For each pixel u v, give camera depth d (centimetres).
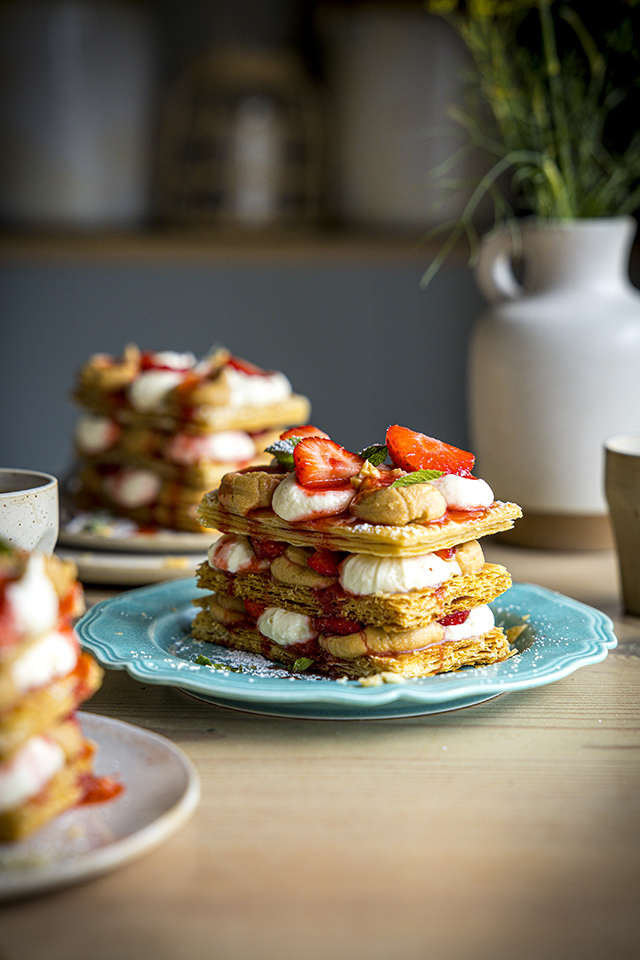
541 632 91
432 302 162
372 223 153
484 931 71
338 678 87
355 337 163
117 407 113
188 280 160
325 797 78
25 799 73
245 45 169
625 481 96
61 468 165
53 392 162
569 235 108
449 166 148
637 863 75
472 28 116
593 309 108
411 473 87
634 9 115
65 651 75
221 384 111
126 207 156
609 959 69
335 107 154
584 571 107
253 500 90
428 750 82
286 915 72
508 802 78
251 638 91
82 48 147
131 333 161
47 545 89
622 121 121
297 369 164
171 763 77
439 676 85
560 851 75
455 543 87
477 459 112
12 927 71
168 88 167
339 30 151
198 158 160
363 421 166
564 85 117
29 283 158
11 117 147
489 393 109
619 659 92
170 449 110
